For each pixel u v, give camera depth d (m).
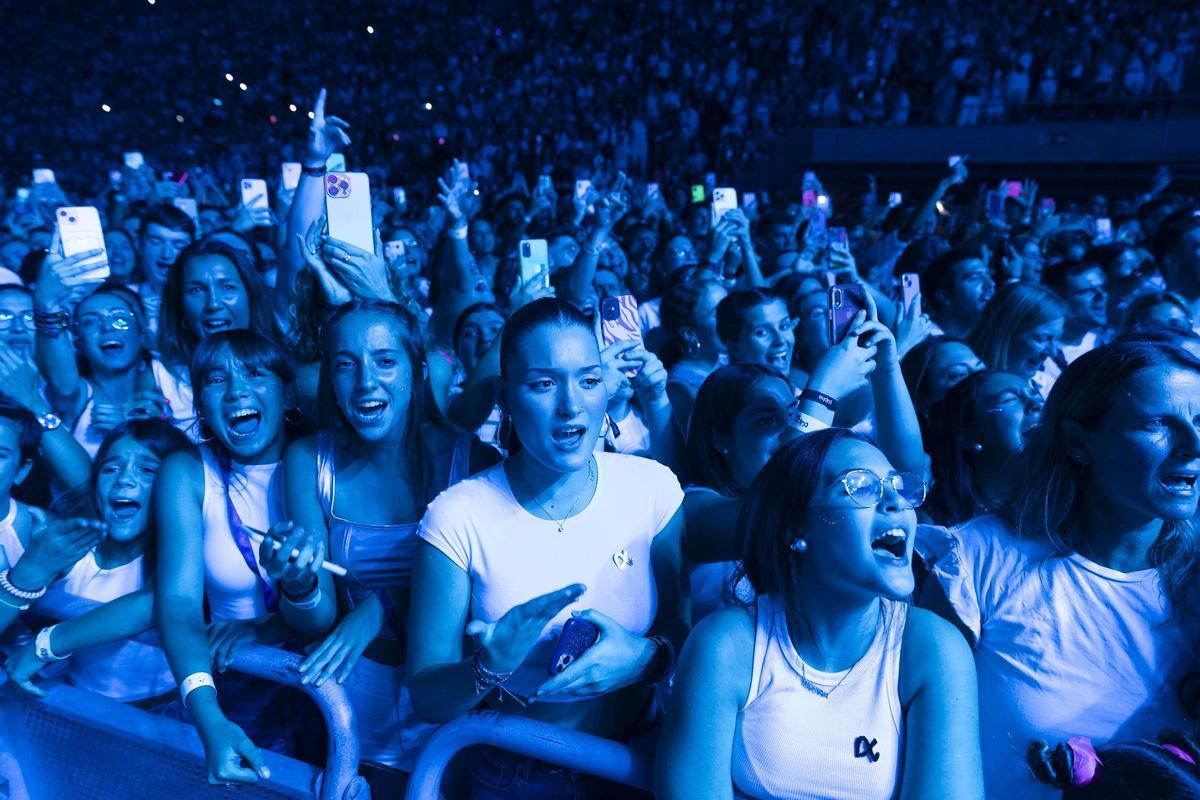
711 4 20.67
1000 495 2.41
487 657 1.52
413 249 6.41
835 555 1.47
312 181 3.40
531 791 1.78
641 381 2.53
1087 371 1.64
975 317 4.57
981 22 16.80
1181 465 1.55
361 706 2.10
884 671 1.52
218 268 3.31
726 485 2.53
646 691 1.92
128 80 24.41
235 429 2.12
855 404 3.14
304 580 1.87
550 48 22.95
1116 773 1.48
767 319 3.62
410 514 2.07
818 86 17.86
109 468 2.21
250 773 1.78
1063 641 1.68
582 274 4.46
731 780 1.55
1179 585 1.65
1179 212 4.62
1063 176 14.65
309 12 25.55
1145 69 14.53
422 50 24.41
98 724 2.00
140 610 2.05
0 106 23.55
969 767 1.48
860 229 9.27
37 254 5.10
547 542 1.74
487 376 2.45
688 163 17.62
